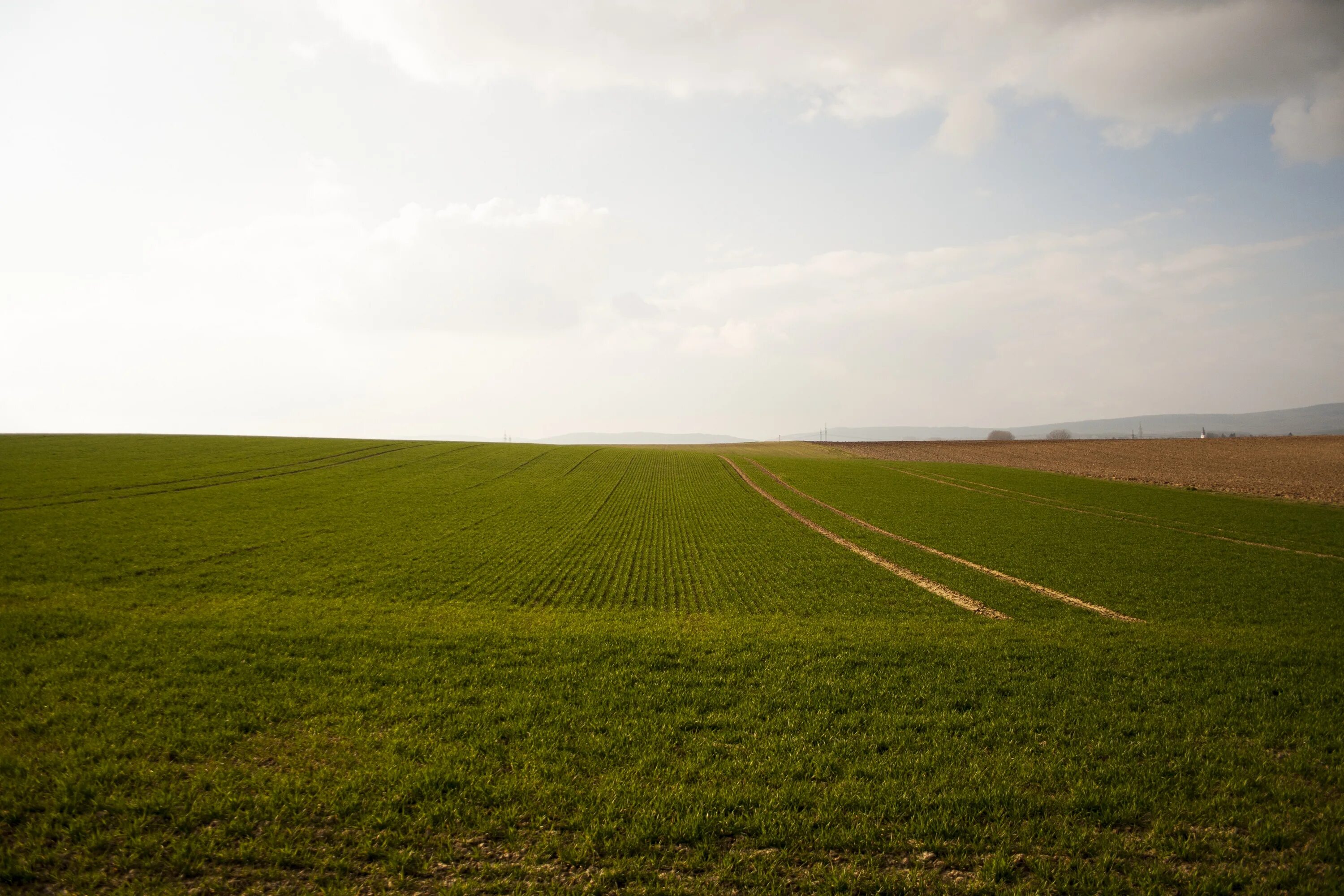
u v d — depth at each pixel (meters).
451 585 19.66
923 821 6.13
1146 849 5.83
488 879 5.36
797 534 31.17
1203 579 21.73
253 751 7.34
